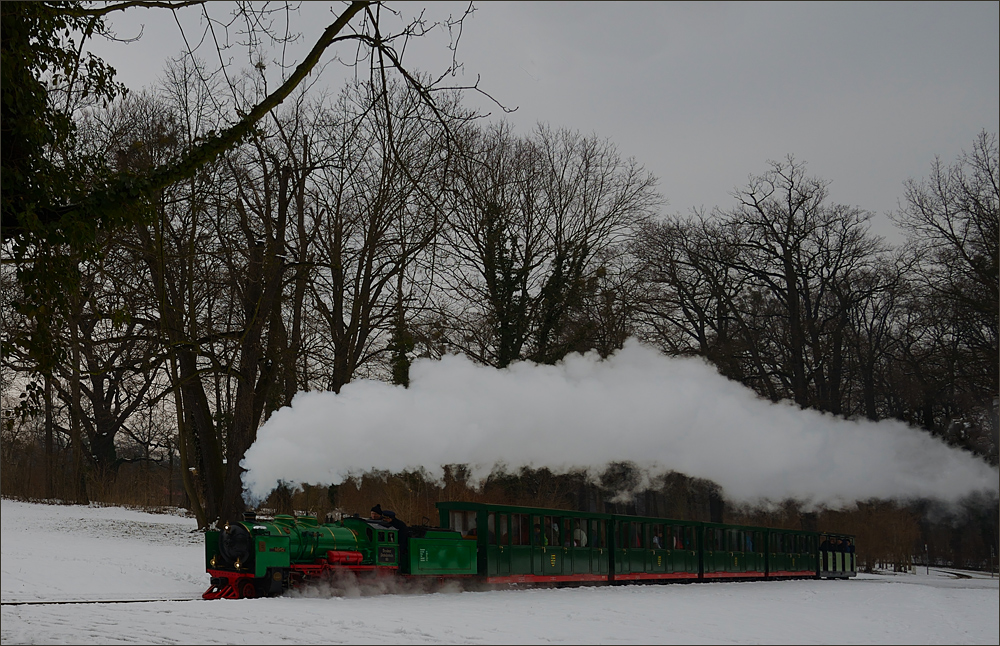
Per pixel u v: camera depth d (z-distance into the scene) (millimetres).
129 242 32094
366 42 13812
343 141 34906
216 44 14133
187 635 12430
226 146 14695
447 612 16875
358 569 21719
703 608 19328
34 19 14289
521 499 41719
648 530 30969
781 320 54875
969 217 44312
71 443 53094
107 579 21422
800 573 38781
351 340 37000
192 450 39406
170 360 38438
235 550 19812
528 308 42125
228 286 34938
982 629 15984
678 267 52844
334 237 36094
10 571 21000
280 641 12039
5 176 13422
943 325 47938
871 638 14141
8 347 14898
